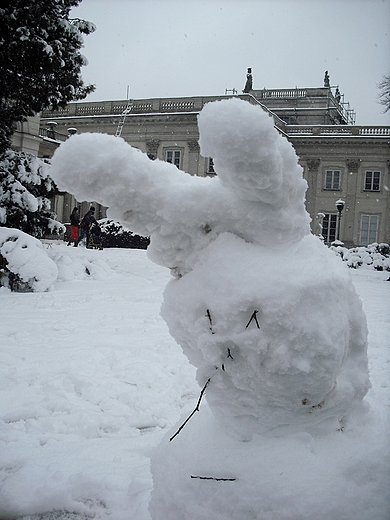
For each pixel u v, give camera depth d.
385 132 40.38
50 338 6.30
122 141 1.64
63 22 13.24
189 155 39.91
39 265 10.72
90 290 11.08
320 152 41.12
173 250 1.76
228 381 1.67
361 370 1.83
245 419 1.74
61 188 1.61
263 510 1.57
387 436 1.80
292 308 1.57
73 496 2.69
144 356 5.46
